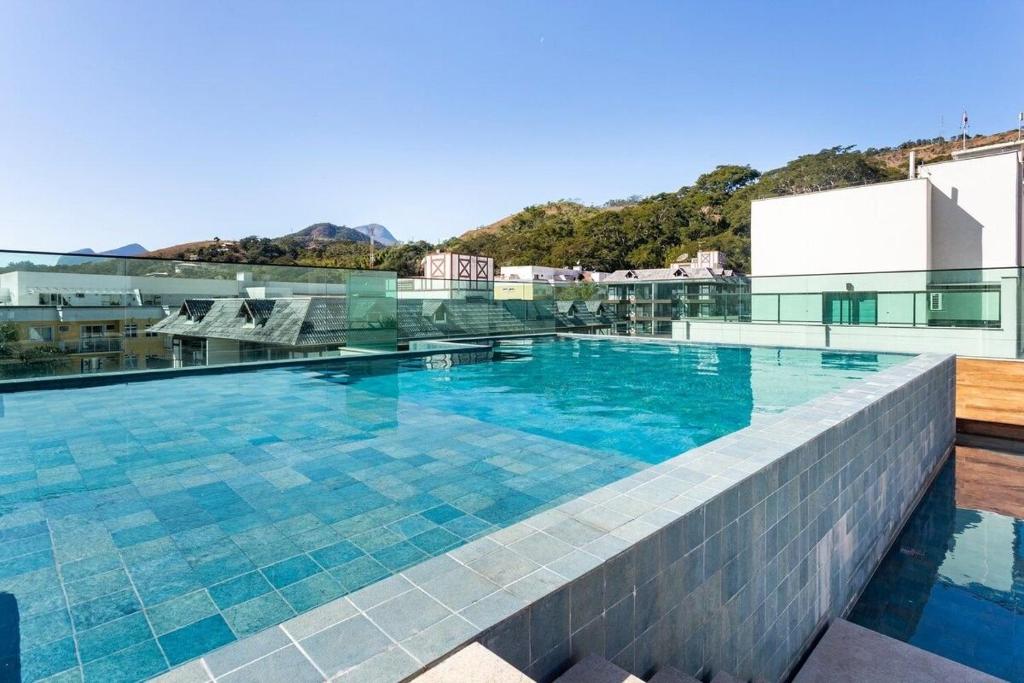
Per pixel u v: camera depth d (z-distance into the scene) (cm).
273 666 110
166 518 252
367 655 114
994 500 504
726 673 210
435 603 133
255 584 194
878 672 265
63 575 200
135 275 626
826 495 299
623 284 1211
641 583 169
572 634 145
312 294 774
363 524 247
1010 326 761
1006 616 334
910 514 471
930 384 540
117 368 618
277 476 313
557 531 173
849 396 391
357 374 718
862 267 1354
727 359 871
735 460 242
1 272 546
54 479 304
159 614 175
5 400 524
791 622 265
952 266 1288
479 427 439
